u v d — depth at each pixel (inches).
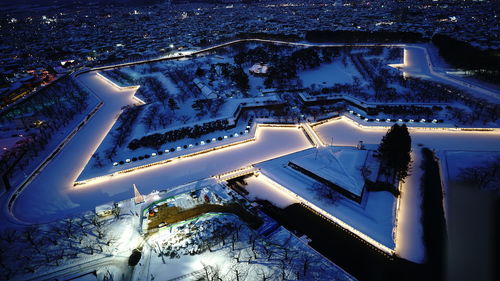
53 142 4653.1
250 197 3412.9
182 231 2864.2
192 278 2413.9
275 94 6279.5
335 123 5142.7
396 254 2618.1
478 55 7170.3
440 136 4500.5
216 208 3161.9
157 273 2469.2
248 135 4719.5
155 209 3166.8
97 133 5032.0
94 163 4082.2
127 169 3937.0
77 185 3698.3
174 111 5541.3
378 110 5285.4
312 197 3294.8
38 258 2608.3
